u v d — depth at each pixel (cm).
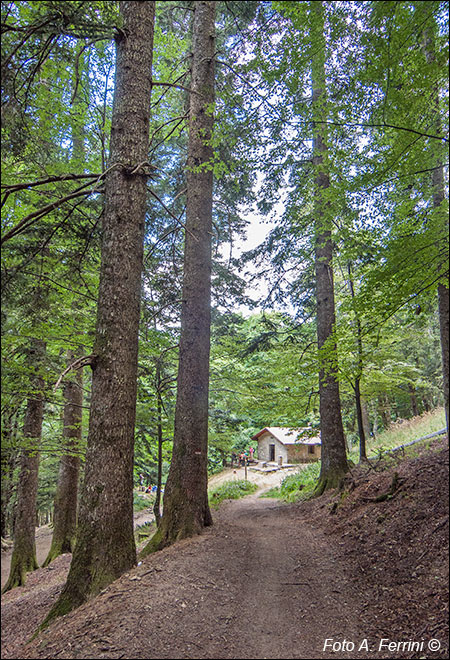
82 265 737
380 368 1229
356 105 420
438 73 358
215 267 1172
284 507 1101
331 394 1082
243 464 2770
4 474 604
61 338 788
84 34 446
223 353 1273
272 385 1359
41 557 1320
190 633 337
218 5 941
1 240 480
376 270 492
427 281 480
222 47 1014
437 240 423
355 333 888
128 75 549
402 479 670
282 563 543
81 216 695
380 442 1447
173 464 723
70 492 1123
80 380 1111
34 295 633
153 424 934
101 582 445
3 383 593
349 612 383
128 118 541
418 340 1662
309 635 342
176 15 1009
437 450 730
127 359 509
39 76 534
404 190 498
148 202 966
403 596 382
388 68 367
